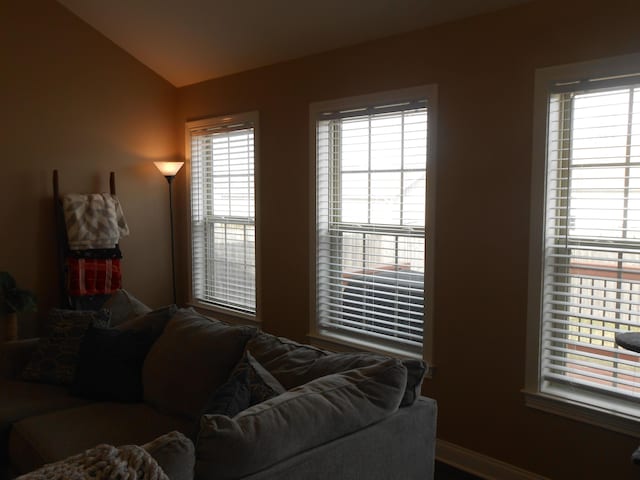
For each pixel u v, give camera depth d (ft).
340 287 12.02
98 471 3.94
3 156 13.03
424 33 9.88
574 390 8.62
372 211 11.19
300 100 12.31
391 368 6.31
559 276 8.61
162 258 15.96
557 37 8.22
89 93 14.26
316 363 7.06
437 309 10.00
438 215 9.88
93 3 13.12
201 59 14.02
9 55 12.96
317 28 11.08
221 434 4.69
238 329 8.40
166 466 4.23
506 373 9.11
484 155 9.18
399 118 10.59
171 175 15.16
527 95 8.60
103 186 14.67
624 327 8.03
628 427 7.77
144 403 9.03
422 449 6.54
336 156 11.87
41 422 8.14
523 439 8.93
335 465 5.44
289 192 12.76
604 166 8.05
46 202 13.75
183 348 8.68
